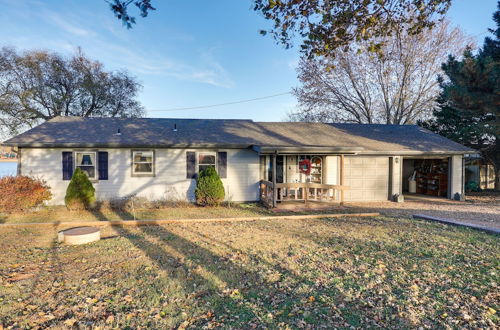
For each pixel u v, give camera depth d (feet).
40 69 76.48
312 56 18.54
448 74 35.68
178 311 11.62
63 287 13.92
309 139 45.93
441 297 12.61
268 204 39.42
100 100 86.22
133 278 14.89
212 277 14.96
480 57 34.78
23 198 33.37
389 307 11.79
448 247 19.88
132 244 21.22
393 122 81.30
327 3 16.51
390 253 18.71
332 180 46.03
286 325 10.51
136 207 37.93
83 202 35.86
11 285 14.06
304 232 24.76
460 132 55.42
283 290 13.43
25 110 74.69
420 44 68.13
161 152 41.37
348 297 12.64
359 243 21.06
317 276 15.01
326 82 81.92
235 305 12.07
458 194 47.29
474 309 11.55
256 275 15.23
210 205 39.29
